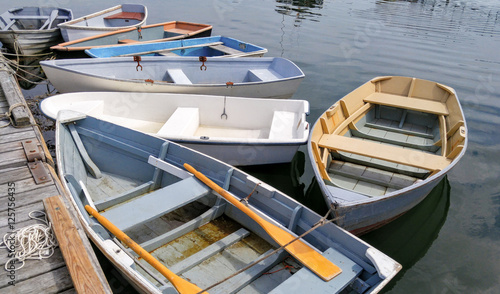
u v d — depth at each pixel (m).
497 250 4.26
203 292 2.65
